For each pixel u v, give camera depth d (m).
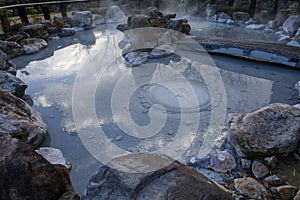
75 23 5.50
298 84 2.63
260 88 2.64
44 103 2.38
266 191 1.32
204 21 6.29
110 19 6.20
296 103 2.32
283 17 5.08
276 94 2.51
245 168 1.51
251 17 5.91
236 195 1.32
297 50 3.46
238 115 1.77
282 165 1.53
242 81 2.81
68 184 1.25
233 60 3.46
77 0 5.77
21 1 5.46
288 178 1.43
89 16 5.54
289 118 1.64
